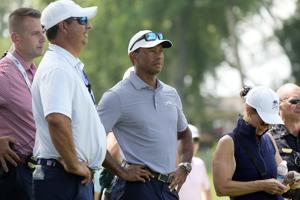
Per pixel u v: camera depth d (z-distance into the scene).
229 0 169.00
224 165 26.08
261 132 26.41
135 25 163.12
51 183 23.28
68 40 23.92
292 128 29.66
